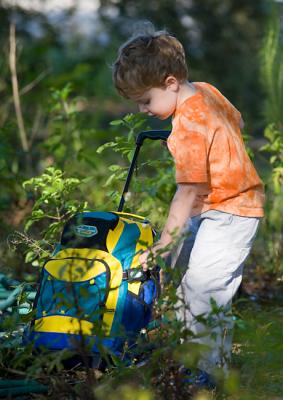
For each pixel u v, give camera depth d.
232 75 12.67
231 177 3.91
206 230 3.95
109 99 12.90
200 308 3.92
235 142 3.98
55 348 3.88
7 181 6.61
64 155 6.99
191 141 3.85
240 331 4.34
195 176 3.82
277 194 6.51
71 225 4.09
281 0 8.31
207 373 3.87
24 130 8.24
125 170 5.50
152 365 3.54
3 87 8.96
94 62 12.80
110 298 3.89
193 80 12.80
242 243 3.95
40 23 12.52
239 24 12.98
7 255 5.89
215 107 4.01
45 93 8.98
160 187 5.88
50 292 3.97
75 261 3.95
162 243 3.83
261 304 5.70
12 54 7.90
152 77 3.93
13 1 11.48
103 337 3.57
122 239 4.00
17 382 3.83
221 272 3.92
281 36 7.89
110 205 5.86
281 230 6.77
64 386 3.62
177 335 3.49
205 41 12.88
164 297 3.69
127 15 12.78
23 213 6.52
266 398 3.86
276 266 6.25
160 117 4.05
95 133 7.74
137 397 3.39
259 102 12.02
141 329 3.92
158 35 4.02
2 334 4.35
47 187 5.09
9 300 4.65
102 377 3.79
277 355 4.19
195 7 12.84
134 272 3.85
